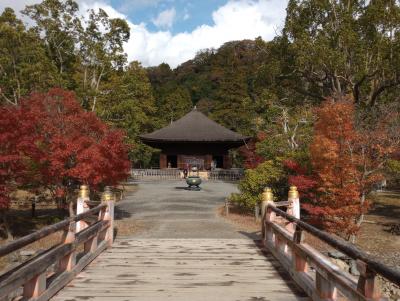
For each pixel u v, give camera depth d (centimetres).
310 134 1995
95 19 2770
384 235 1339
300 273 566
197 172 3506
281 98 2638
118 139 1255
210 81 6962
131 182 3162
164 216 1514
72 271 588
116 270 647
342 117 1176
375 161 1218
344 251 384
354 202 1159
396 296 929
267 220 854
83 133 1249
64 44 2888
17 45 2534
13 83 2444
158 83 7575
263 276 614
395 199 2119
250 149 3070
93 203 841
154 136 3631
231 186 2872
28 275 417
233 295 520
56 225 512
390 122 1323
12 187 1167
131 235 1113
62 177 1239
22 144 1059
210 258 739
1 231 1282
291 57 2352
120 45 2875
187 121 3988
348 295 372
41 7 2692
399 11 1945
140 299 502
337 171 1173
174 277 607
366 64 2008
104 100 2819
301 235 568
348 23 2062
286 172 1432
